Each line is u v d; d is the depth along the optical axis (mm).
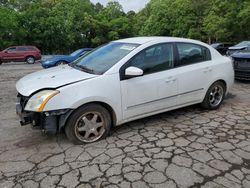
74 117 3742
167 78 4457
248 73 7953
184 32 40094
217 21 29078
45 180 3002
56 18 36125
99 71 4039
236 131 4324
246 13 25016
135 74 3902
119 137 4113
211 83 5195
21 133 4312
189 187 2854
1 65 19516
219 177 3025
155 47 4430
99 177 3045
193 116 5043
